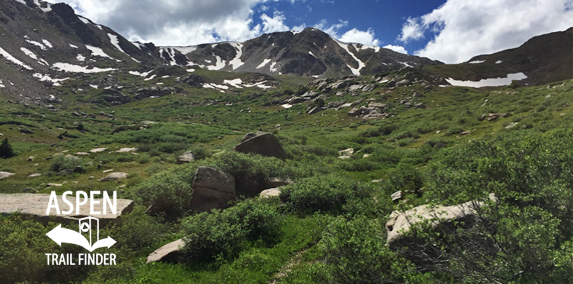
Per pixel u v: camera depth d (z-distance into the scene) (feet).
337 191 45.19
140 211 40.24
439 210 20.07
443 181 21.62
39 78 565.94
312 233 34.37
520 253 14.56
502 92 206.08
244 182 58.23
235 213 36.24
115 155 130.93
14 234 25.54
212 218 34.09
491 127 115.75
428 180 42.86
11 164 118.32
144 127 235.20
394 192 49.55
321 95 467.11
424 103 313.94
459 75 431.84
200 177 50.37
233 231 33.14
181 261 30.35
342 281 18.45
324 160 92.68
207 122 389.19
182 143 156.56
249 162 60.34
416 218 21.09
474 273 15.64
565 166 20.18
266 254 30.37
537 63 431.02
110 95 541.34
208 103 559.79
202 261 30.32
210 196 49.37
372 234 21.43
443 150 74.54
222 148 123.03
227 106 524.52
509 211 15.97
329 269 19.22
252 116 424.05
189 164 66.80
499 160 19.12
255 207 37.55
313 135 194.18
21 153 147.23
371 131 181.37
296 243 32.60
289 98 506.07
